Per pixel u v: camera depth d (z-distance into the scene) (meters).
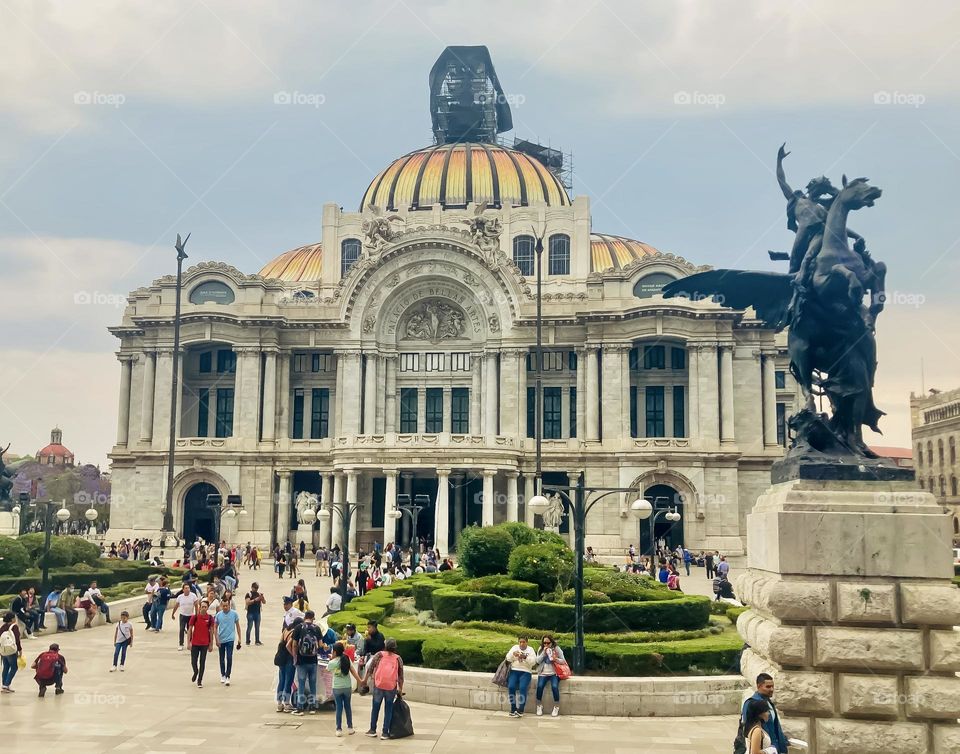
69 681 29.16
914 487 17.38
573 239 106.56
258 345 93.94
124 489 96.00
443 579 41.69
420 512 92.44
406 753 21.12
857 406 18.30
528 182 113.56
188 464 91.75
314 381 97.69
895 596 16.44
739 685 25.53
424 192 112.31
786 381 105.06
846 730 16.12
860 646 16.30
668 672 26.58
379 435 85.31
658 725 24.11
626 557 83.62
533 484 89.31
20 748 20.95
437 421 96.75
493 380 93.38
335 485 88.25
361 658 28.16
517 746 21.78
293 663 25.33
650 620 30.91
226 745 21.52
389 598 40.25
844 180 19.55
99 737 22.05
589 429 89.69
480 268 94.25
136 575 57.12
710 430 88.25
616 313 89.31
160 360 94.31
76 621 40.94
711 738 22.62
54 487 139.88
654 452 87.56
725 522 86.94
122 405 97.56
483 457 83.81
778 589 16.69
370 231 95.94
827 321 18.61
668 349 93.38
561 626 30.89
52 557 52.47
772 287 20.94
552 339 92.44
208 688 28.30
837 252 18.69
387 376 97.12
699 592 58.06
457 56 130.38
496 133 135.25
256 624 37.56
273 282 97.31
